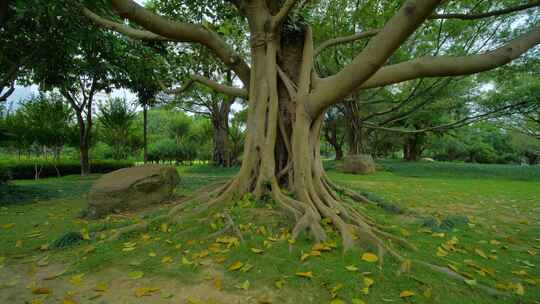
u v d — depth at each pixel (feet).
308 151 13.73
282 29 15.67
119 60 28.14
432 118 57.47
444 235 10.90
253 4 15.05
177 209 13.10
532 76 38.01
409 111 52.24
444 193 23.22
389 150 113.50
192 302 6.20
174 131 91.50
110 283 7.25
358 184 29.68
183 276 7.45
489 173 43.19
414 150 84.69
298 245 9.06
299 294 6.49
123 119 55.11
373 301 6.15
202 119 98.12
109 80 37.01
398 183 31.14
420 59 11.76
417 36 38.37
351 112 55.47
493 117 44.37
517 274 7.67
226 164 61.36
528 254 9.29
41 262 8.65
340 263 7.82
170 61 26.58
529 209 16.94
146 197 16.06
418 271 7.37
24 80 34.55
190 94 51.98
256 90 15.44
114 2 10.80
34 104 43.96
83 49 25.85
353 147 57.21
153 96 39.78
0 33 22.35
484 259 8.73
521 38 10.57
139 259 8.53
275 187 13.53
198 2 23.58
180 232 10.48
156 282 7.22
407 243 9.36
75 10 18.29
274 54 15.10
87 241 10.30
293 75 16.14
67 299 6.41
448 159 105.09
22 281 7.51
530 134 58.90
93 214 14.56
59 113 45.06
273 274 7.32
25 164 42.27
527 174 41.27
